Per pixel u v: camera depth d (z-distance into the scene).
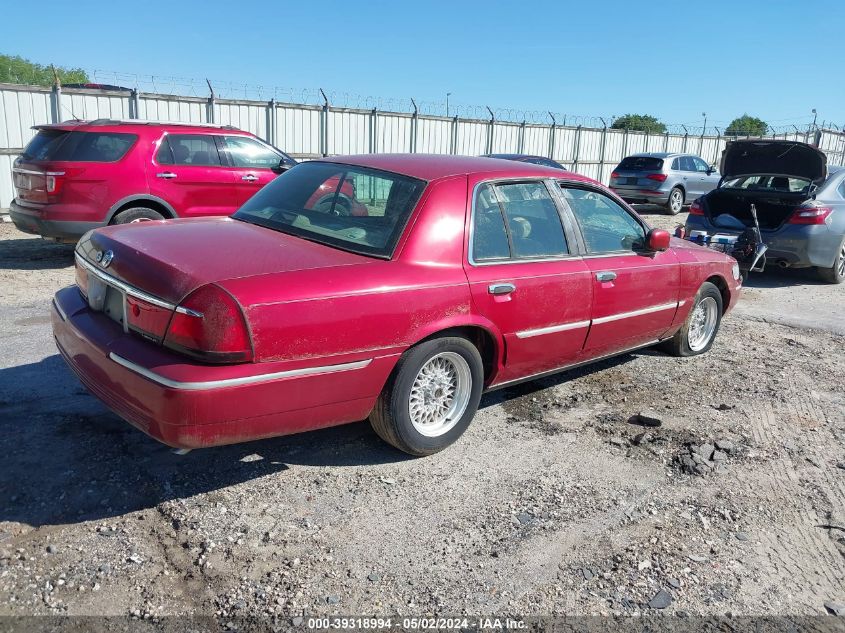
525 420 4.65
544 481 3.84
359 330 3.35
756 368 6.07
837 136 27.97
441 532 3.28
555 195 4.57
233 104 16.19
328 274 3.32
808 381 5.80
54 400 4.39
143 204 8.81
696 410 5.02
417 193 3.84
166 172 8.83
